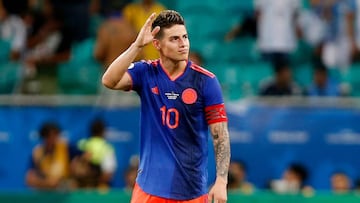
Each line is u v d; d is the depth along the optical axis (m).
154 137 22.75
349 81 53.38
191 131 22.62
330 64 54.06
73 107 45.47
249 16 55.00
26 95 48.91
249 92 51.69
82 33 53.59
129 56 21.98
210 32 55.09
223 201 22.14
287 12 54.16
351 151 46.06
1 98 45.59
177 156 22.61
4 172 45.03
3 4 53.50
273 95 49.03
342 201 38.50
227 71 53.28
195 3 55.72
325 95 50.09
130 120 45.44
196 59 48.75
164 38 22.23
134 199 23.12
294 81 52.31
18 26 53.03
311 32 54.34
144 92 22.80
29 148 45.19
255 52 54.16
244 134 45.56
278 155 45.62
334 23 54.59
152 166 22.77
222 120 22.59
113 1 52.09
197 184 22.78
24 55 52.47
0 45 52.66
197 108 22.56
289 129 45.88
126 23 51.16
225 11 55.69
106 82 22.34
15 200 38.34
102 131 45.03
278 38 53.91
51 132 44.84
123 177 44.91
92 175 44.28
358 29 54.81
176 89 22.55
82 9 53.94
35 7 53.78
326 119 46.09
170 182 22.62
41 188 44.50
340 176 45.62
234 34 54.66
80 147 44.91
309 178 45.59
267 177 45.34
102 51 50.81
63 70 52.31
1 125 45.41
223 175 22.38
